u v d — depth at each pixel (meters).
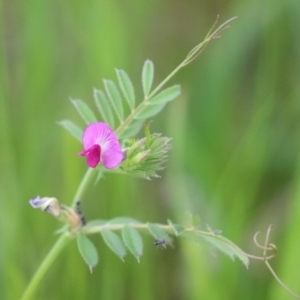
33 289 0.76
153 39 1.06
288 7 0.99
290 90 0.98
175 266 0.88
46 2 0.92
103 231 0.75
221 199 0.88
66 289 0.85
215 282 0.84
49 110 0.90
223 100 1.00
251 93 1.03
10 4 0.94
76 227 0.75
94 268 0.85
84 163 0.88
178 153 0.90
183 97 0.96
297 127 0.93
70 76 0.92
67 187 0.87
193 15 1.09
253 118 0.90
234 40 1.03
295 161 0.91
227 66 1.02
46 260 0.76
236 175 0.88
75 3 0.92
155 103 0.75
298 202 0.85
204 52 1.06
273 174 0.92
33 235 0.87
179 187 0.88
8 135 0.88
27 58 0.91
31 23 0.92
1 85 0.89
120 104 0.76
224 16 1.08
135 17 1.00
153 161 0.73
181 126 0.91
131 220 0.76
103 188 0.87
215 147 0.95
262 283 0.87
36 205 0.74
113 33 0.91
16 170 0.88
